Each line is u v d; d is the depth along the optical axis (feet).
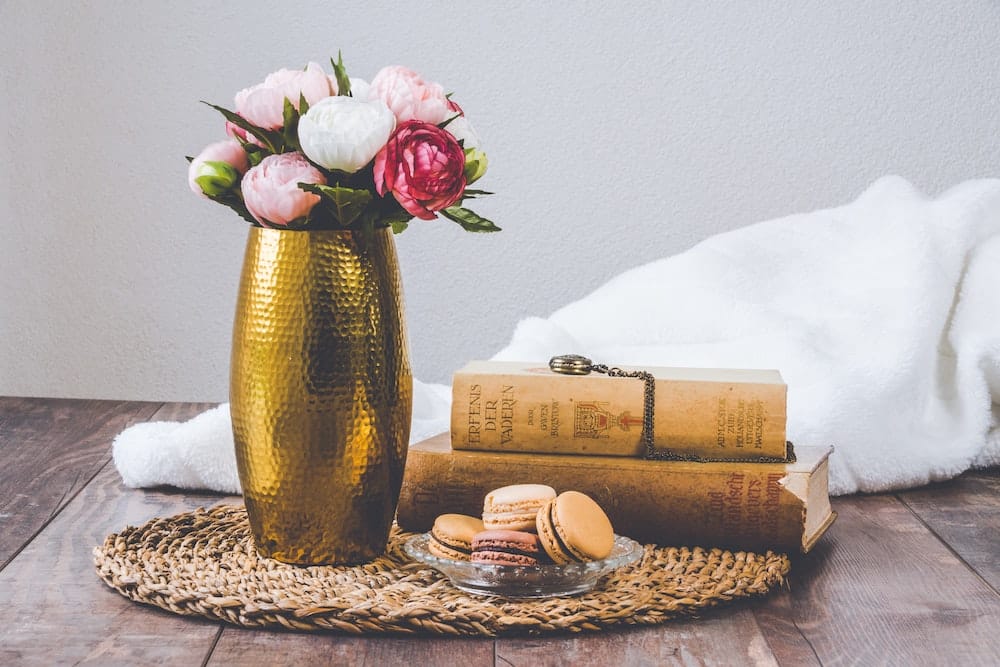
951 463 3.88
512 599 2.57
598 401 3.07
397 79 2.73
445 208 2.75
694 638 2.43
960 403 4.13
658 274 4.75
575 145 5.84
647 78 5.77
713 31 5.73
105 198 6.04
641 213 5.87
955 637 2.44
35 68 5.96
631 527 3.02
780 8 5.69
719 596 2.61
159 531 3.10
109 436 4.50
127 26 5.91
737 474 2.97
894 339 4.07
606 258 5.91
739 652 2.35
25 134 6.01
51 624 2.48
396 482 2.89
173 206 6.04
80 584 2.76
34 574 2.83
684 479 2.98
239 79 5.92
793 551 2.97
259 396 2.76
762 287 4.58
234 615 2.48
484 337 5.99
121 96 5.97
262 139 2.78
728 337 4.40
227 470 3.66
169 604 2.54
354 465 2.78
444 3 5.80
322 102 2.61
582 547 2.56
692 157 5.82
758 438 3.05
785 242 4.78
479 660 2.31
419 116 2.72
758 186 5.82
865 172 5.77
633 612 2.49
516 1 5.77
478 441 3.13
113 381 6.19
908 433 3.98
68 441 4.41
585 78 5.79
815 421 3.78
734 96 5.76
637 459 3.05
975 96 5.68
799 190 5.81
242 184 2.71
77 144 6.01
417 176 2.56
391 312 2.83
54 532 3.21
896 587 2.79
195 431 3.67
